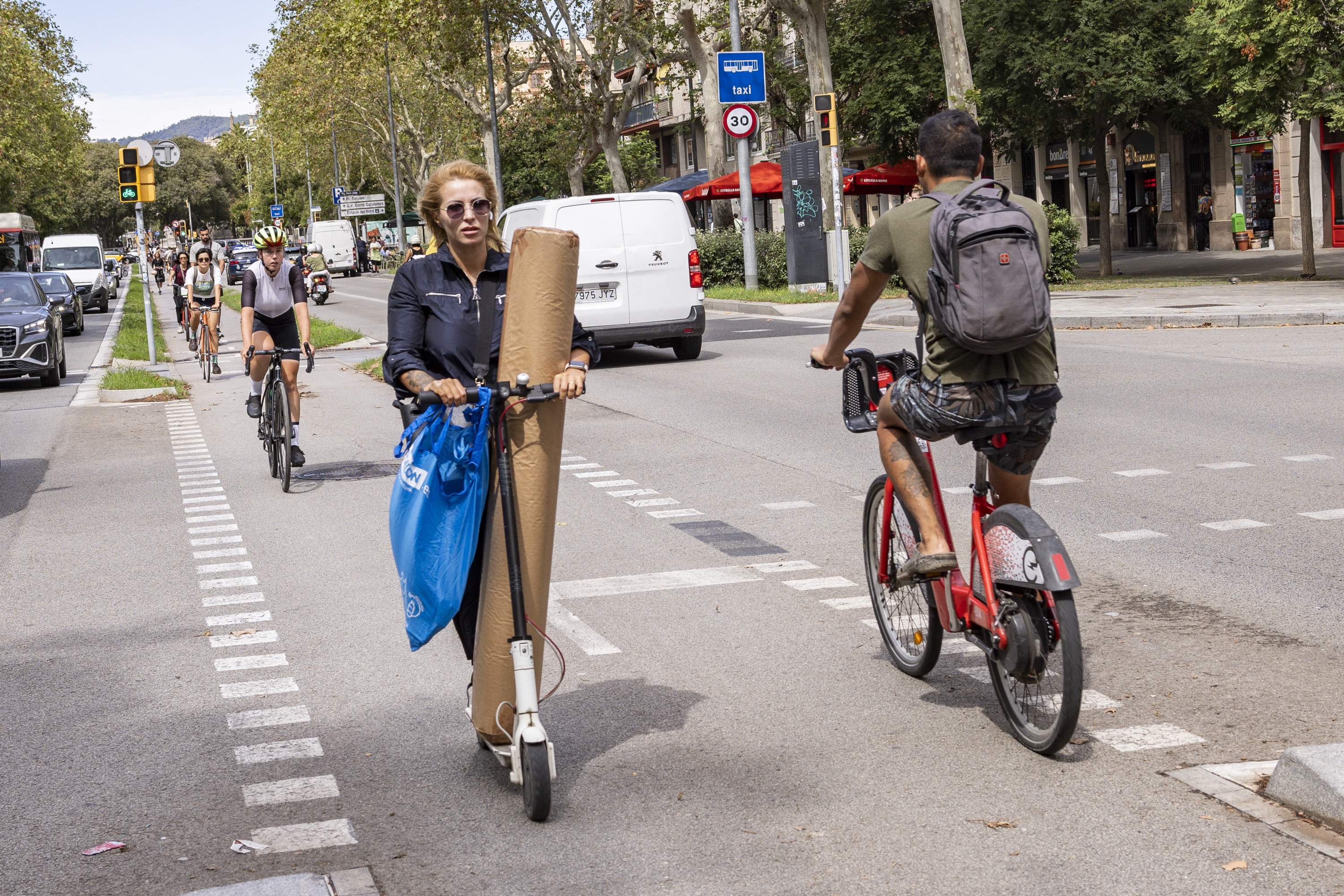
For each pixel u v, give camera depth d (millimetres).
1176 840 3850
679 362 19141
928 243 4531
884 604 5699
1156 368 14914
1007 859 3777
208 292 21531
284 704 5469
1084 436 11055
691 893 3650
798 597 6820
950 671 5574
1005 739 4734
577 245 4254
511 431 4223
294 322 11469
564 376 4168
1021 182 49094
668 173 72562
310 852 4008
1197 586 6641
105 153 143625
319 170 95562
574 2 43781
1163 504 8492
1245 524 7863
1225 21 26688
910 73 39312
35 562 8469
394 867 3889
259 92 79250
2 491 11336
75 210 138000
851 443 11539
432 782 4543
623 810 4230
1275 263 33312
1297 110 25781
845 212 31812
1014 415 4504
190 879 3861
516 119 66875
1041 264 4371
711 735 4891
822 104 27828
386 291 54844
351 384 19297
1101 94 30859
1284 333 17656
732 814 4168
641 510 9164
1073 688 4352
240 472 11797
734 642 6086
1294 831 3869
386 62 50031
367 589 7363
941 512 4902
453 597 4270
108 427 15547
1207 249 41688
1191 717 4863
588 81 46125
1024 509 4566
